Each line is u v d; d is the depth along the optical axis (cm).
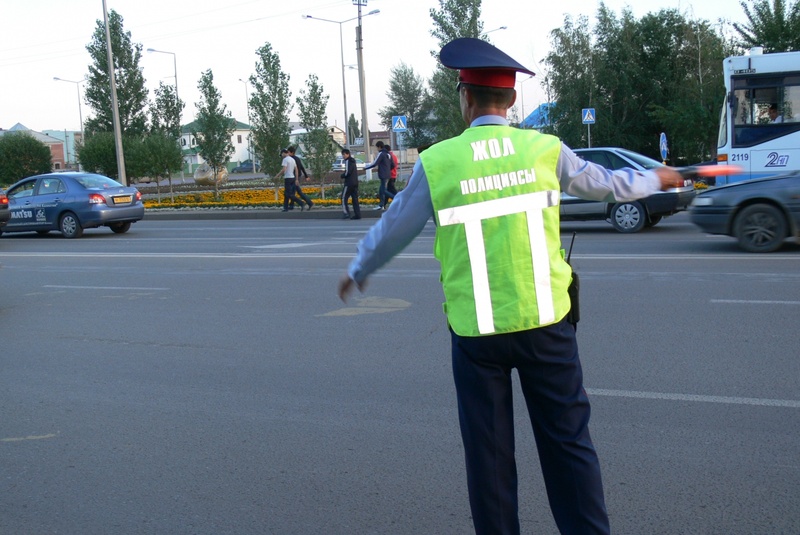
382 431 502
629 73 3812
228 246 1555
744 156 1650
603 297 864
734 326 715
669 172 300
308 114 2788
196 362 682
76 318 891
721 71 3538
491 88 287
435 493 413
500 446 288
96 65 4253
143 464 468
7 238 2022
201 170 4256
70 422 546
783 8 3256
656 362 615
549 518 382
